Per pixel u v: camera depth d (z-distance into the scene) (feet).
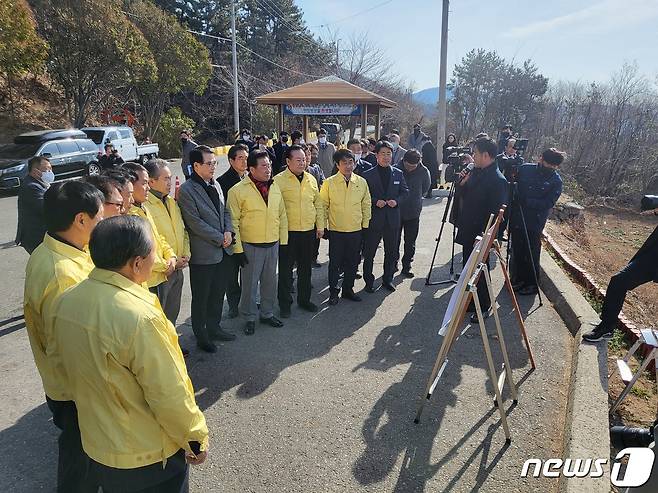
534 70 130.31
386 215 17.93
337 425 10.37
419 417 10.49
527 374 12.44
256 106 106.01
